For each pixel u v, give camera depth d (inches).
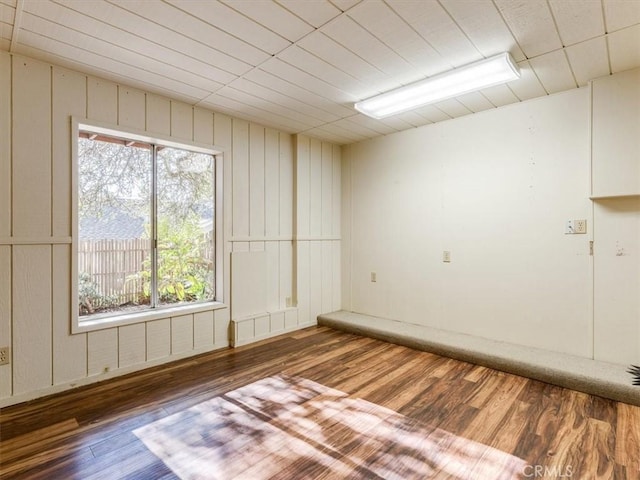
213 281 148.2
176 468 70.8
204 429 84.7
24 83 97.3
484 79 110.4
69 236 105.3
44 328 101.0
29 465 71.2
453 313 152.4
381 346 147.9
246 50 95.6
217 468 70.8
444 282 155.2
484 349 127.4
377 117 146.0
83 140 115.3
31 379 98.9
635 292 109.3
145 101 121.6
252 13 79.4
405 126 161.8
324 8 77.8
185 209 140.2
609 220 113.4
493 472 69.1
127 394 102.6
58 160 103.3
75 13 78.6
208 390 105.7
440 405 96.1
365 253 186.2
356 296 190.7
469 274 147.1
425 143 160.7
